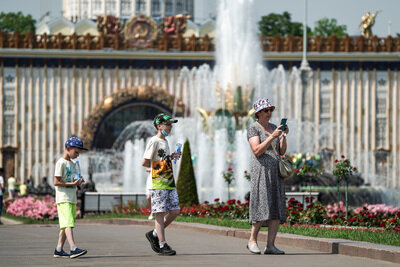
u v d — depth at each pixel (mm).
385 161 85750
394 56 85562
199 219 26375
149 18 85312
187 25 93750
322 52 85562
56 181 14711
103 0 118750
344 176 25688
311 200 25672
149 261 13516
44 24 93750
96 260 13820
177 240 19141
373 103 86000
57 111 84688
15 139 84062
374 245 14359
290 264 12836
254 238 14859
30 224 35344
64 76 84938
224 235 20750
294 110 84750
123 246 17469
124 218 31234
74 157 14953
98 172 80812
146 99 83812
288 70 85562
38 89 84500
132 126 86312
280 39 85625
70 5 120750
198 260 13648
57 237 21531
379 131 85938
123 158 81562
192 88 84875
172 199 14922
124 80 85062
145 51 84875
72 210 14703
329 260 13516
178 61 85312
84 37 84812
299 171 27250
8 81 84312
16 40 84062
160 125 14961
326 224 24719
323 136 84750
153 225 27594
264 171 14453
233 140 53938
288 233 18719
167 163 14914
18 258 14414
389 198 46344
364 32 87500
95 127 83500
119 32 85938
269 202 14438
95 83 84875
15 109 84312
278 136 14219
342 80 85938
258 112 14609
